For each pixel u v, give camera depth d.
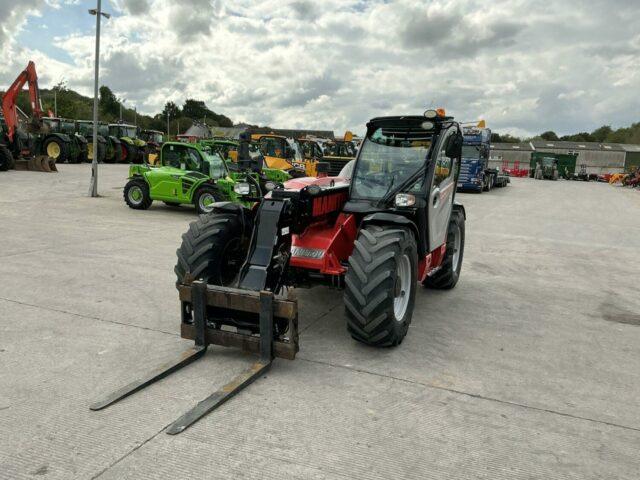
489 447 2.83
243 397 3.24
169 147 12.03
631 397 3.52
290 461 2.60
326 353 4.02
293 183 4.81
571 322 5.14
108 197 13.69
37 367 3.54
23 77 19.14
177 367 3.56
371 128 4.85
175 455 2.61
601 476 2.62
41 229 8.77
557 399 3.44
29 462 2.51
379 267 3.76
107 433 2.77
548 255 8.84
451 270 5.91
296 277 4.31
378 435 2.89
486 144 23.48
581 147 70.00
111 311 4.74
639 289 6.62
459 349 4.26
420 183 4.52
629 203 20.66
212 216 4.31
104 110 81.62
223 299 3.67
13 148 19.38
